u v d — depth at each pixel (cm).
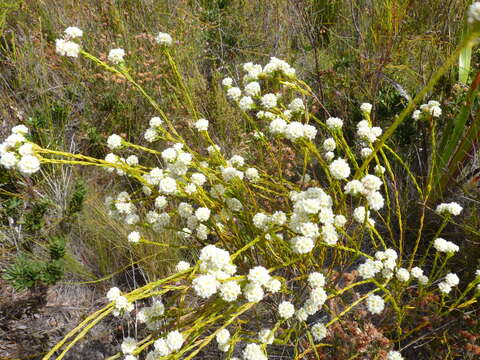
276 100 222
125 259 304
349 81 362
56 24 415
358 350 201
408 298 263
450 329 229
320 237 178
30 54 374
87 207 315
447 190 290
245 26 461
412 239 296
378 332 211
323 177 335
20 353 258
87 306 287
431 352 225
